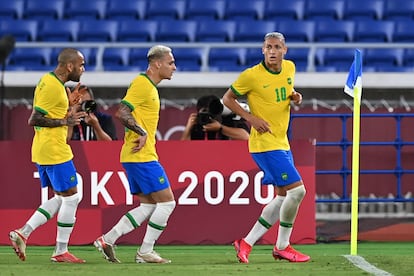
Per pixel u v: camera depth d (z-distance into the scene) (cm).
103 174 3672
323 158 4384
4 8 6397
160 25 6150
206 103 3831
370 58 5809
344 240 4059
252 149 2881
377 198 4256
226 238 3697
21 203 3706
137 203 3672
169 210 2916
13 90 4831
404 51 5838
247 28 6091
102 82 4903
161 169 2911
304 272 2566
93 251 3475
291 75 2861
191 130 3850
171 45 5212
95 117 3675
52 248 3619
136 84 2864
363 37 6078
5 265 2816
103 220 3672
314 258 3028
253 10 6341
